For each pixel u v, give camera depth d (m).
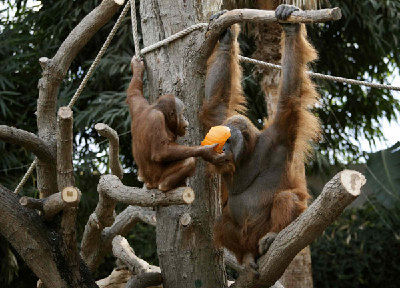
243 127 5.71
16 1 16.75
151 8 6.09
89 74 6.79
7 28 15.42
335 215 4.48
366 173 8.77
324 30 15.91
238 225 5.84
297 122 5.56
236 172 5.80
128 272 7.89
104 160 15.52
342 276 14.37
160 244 5.98
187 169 4.84
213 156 4.75
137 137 5.02
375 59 16.50
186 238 5.84
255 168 5.76
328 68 16.17
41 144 5.93
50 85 6.19
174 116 5.07
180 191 4.73
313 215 4.57
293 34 5.41
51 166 6.13
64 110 5.36
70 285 5.82
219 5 6.21
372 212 15.30
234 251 5.87
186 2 6.05
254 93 14.86
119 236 7.60
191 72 5.90
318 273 14.61
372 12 15.19
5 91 14.11
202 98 5.98
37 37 16.08
